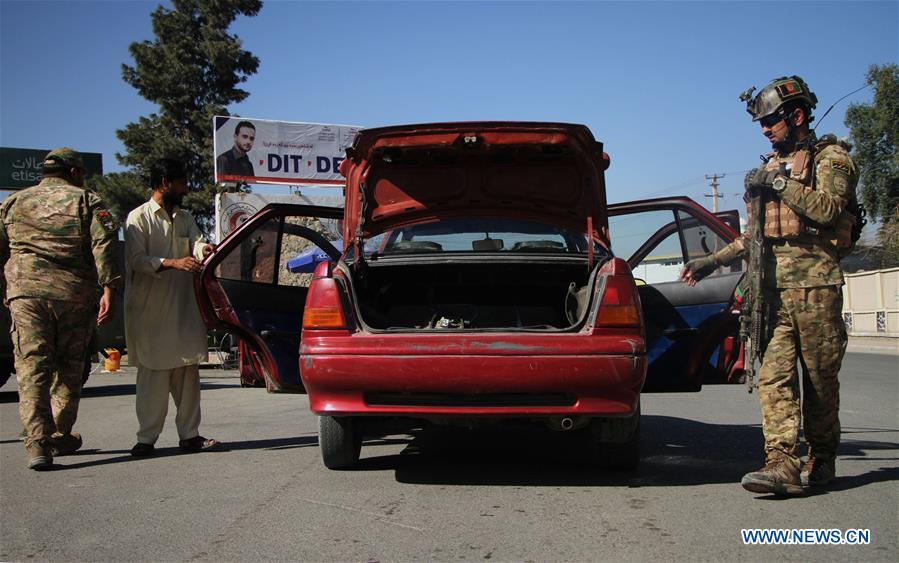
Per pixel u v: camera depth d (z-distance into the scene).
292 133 21.95
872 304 29.28
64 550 3.22
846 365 15.30
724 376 5.05
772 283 3.99
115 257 5.09
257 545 3.27
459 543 3.28
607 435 4.41
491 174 5.38
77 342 5.19
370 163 5.26
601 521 3.59
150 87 31.88
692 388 5.02
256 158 21.62
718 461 5.03
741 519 3.61
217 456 5.29
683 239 5.87
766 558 3.08
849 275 31.05
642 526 3.51
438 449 5.48
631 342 3.96
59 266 5.02
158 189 5.43
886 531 3.41
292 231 5.90
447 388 3.93
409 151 5.09
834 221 3.88
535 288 5.81
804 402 4.13
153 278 5.31
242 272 5.40
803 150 3.98
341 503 3.94
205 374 14.80
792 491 3.87
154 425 5.37
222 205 20.56
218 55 31.84
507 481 4.43
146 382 5.34
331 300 4.11
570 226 5.43
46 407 4.89
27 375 4.86
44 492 4.23
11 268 4.98
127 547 3.26
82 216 5.10
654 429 6.47
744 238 4.26
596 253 4.87
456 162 5.34
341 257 4.86
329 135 22.31
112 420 7.46
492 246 5.29
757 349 4.05
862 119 31.12
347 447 4.62
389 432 6.20
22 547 3.26
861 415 7.48
